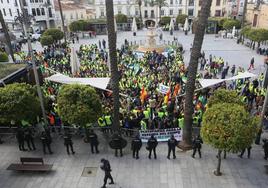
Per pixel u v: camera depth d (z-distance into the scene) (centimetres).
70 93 1566
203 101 2106
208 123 1278
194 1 7806
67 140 1590
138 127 1808
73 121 1549
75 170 1491
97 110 1600
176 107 1978
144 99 2102
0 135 1872
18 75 2284
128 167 1505
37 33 6188
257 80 2547
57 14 7344
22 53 3894
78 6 8288
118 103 1670
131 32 6925
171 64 3198
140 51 4259
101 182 1395
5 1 6919
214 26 6581
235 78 2261
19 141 1659
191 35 6288
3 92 1612
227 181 1384
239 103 1645
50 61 3394
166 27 7112
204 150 1652
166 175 1438
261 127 1673
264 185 1353
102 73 2848
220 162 1400
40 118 1905
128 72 2839
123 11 8038
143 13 8050
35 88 1833
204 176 1424
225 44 5106
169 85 2388
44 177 1438
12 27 6881
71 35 5969
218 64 3250
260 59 3891
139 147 1551
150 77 2636
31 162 1478
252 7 6234
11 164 1482
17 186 1374
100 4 7881
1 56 3044
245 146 1256
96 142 1609
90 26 6650
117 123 1700
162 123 1764
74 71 2717
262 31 4038
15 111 1591
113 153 1645
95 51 4122
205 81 2230
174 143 1522
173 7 7962
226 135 1220
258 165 1508
